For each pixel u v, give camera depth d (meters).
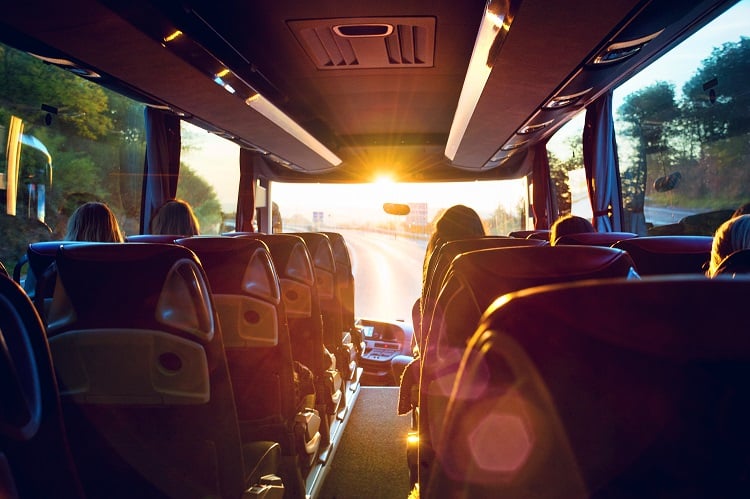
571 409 0.62
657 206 5.68
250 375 2.41
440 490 0.77
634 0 3.27
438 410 1.38
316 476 3.11
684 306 0.55
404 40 4.95
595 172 6.71
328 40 4.92
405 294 9.97
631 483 0.63
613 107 6.63
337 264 4.97
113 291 1.44
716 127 4.63
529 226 9.36
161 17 3.52
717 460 0.58
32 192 4.38
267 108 5.69
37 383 0.91
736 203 4.48
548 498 0.68
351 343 4.86
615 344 0.58
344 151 9.41
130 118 6.16
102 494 1.73
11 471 0.88
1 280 0.86
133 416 1.61
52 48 3.84
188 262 1.47
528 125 6.28
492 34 3.91
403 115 7.81
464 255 1.28
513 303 0.62
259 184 9.46
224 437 1.66
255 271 2.21
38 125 4.52
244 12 4.32
